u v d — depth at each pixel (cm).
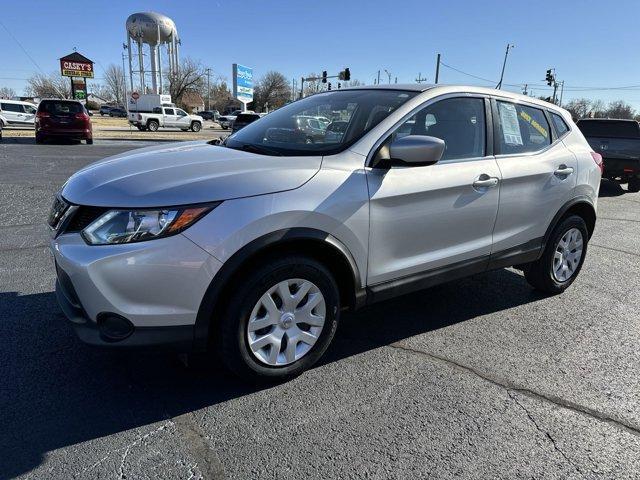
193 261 254
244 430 262
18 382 296
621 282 515
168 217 251
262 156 308
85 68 3925
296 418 273
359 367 328
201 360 328
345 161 304
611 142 1180
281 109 423
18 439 248
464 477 235
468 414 282
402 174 320
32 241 582
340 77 3319
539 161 409
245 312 277
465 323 402
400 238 326
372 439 258
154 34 5859
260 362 290
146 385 299
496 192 374
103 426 261
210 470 233
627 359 351
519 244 408
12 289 433
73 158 1443
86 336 260
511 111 404
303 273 291
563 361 345
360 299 319
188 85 8188
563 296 468
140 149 366
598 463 247
